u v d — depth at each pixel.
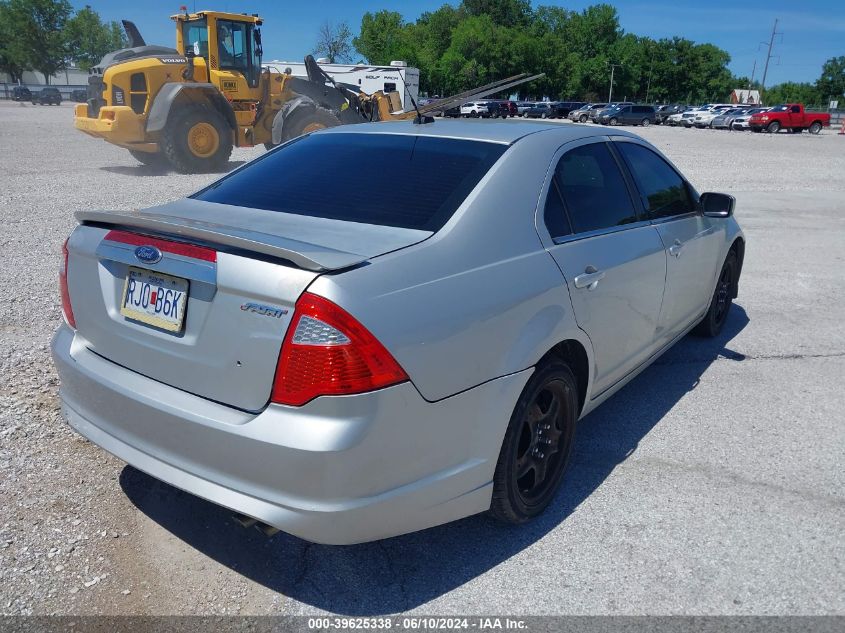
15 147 19.50
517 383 2.68
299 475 2.20
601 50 99.12
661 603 2.59
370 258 2.40
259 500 2.28
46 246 7.51
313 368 2.17
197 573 2.68
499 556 2.84
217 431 2.30
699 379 4.70
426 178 3.00
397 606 2.55
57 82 102.75
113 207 9.88
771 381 4.68
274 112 16.42
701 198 4.56
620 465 3.56
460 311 2.48
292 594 2.60
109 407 2.64
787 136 39.53
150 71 14.50
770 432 3.95
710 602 2.60
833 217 11.07
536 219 3.03
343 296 2.20
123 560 2.73
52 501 3.05
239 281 2.29
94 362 2.76
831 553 2.88
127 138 14.41
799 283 7.17
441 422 2.44
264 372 2.25
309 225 2.73
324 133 3.71
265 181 3.28
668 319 4.19
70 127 28.27
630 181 3.86
